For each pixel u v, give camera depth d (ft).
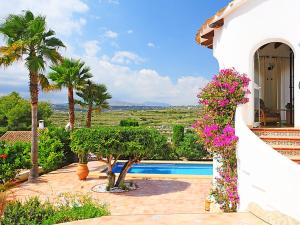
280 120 42.22
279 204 20.95
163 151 73.92
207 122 31.53
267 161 22.13
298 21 30.63
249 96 31.99
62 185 50.67
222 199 28.60
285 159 20.89
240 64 32.27
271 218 20.43
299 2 30.58
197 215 22.65
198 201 41.27
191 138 76.07
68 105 79.25
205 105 31.73
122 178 48.26
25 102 199.11
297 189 19.66
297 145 29.68
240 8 32.27
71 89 79.10
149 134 45.80
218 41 37.17
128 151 44.45
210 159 77.20
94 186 49.70
